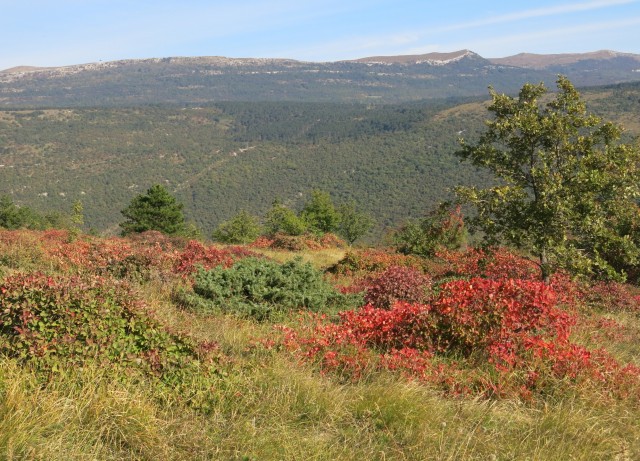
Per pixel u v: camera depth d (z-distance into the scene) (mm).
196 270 10781
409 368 5645
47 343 4355
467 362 5973
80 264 11492
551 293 6254
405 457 4090
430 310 6586
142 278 10094
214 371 4977
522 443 4449
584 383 5430
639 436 4766
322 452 4008
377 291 10078
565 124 10469
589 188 10016
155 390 4516
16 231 18594
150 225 44031
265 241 27266
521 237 10516
